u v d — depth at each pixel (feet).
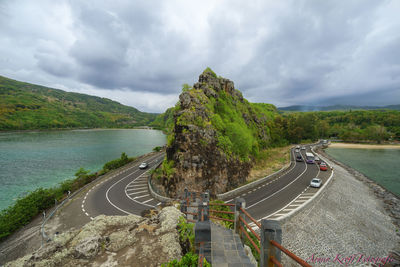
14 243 70.03
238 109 168.14
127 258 28.99
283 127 318.24
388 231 84.48
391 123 450.30
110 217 42.52
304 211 83.30
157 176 136.05
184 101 116.26
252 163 151.94
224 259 21.26
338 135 429.38
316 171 149.79
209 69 153.48
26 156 243.40
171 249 30.42
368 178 157.48
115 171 154.71
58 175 172.86
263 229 13.75
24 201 90.58
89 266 27.63
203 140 107.14
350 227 80.84
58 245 32.42
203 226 20.70
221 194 99.76
